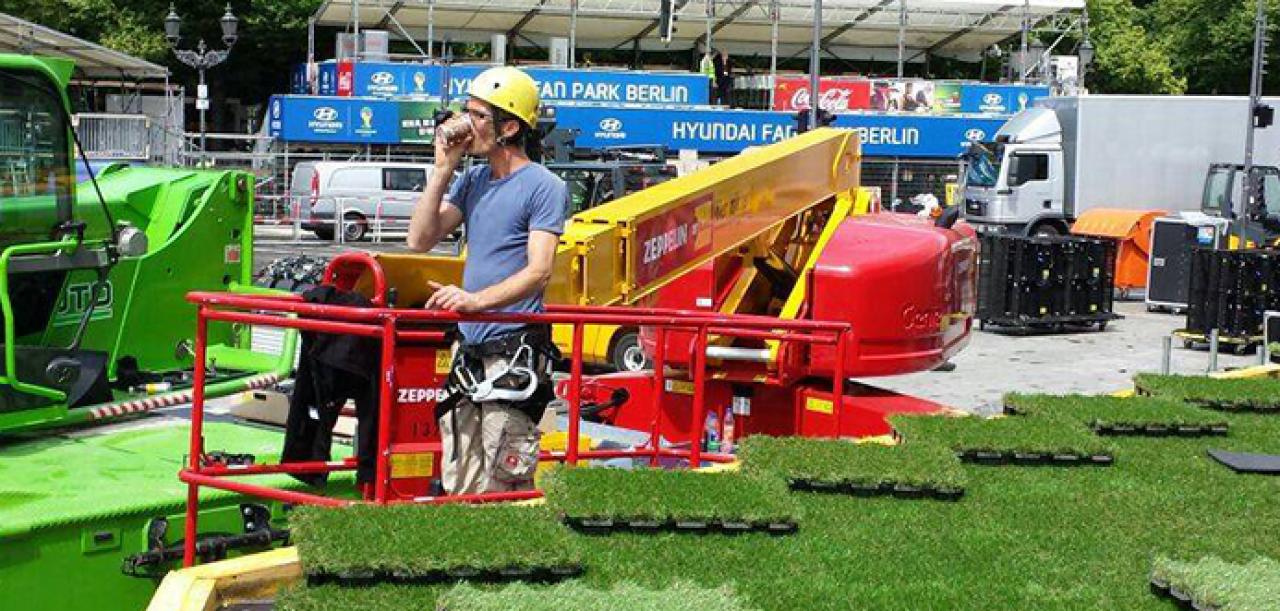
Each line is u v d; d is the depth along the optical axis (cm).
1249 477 643
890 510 555
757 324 678
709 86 4553
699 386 645
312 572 425
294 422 605
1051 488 604
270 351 886
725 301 1009
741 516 508
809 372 935
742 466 581
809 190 990
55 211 694
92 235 807
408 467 609
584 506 496
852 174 1045
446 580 434
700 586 447
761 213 934
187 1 4816
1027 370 1870
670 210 830
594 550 478
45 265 683
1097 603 459
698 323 641
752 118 4409
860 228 971
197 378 543
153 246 852
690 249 856
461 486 536
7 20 2717
